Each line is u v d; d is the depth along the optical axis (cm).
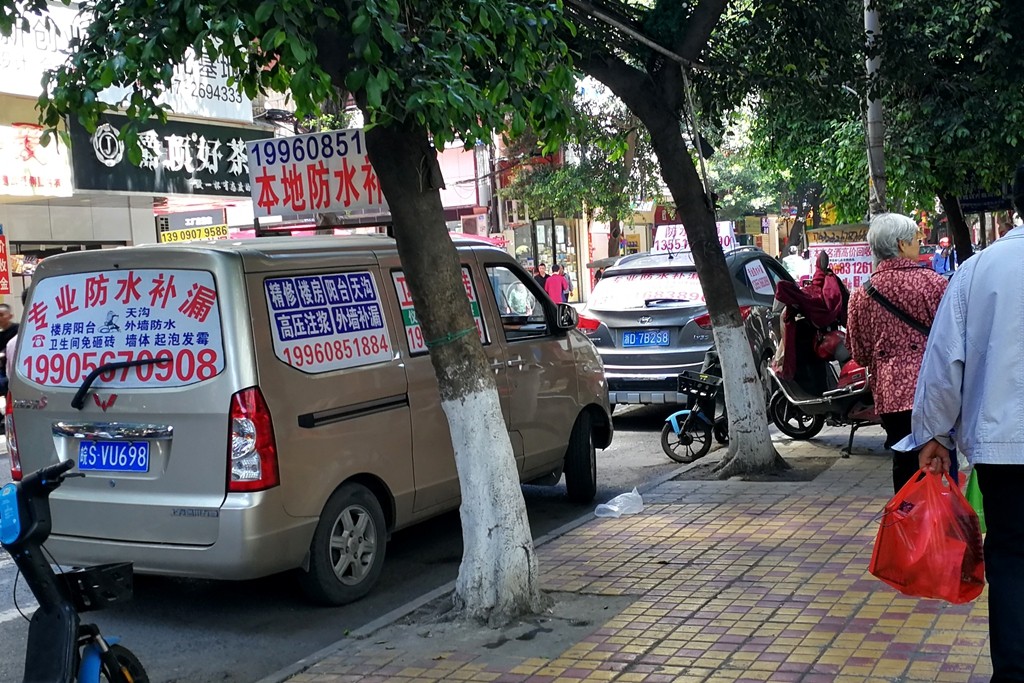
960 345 331
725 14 981
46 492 368
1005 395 317
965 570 390
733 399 866
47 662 359
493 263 777
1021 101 1327
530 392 770
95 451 591
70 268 614
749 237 4578
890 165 1438
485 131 498
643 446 1106
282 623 592
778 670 439
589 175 2941
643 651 474
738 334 864
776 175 2072
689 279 1184
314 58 443
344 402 609
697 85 948
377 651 504
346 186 756
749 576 574
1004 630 319
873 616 496
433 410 676
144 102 488
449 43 500
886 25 981
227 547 552
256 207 785
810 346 1005
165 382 571
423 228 539
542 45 527
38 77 1675
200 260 577
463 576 543
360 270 650
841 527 668
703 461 964
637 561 620
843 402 915
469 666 474
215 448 558
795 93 991
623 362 1173
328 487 593
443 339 545
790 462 909
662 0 839
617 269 1227
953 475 468
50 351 611
